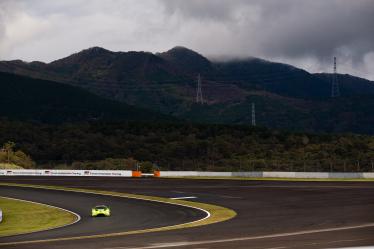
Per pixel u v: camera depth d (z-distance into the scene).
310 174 139.75
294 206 80.31
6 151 194.62
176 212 78.62
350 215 65.62
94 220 73.62
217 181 129.38
